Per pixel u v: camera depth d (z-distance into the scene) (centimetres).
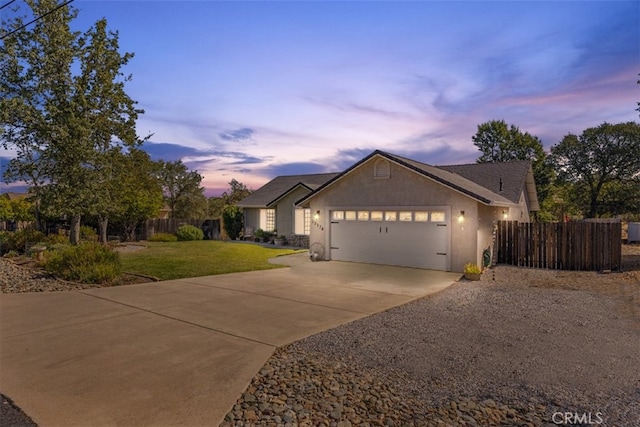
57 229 2188
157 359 485
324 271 1260
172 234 2595
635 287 987
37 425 330
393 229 1384
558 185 4116
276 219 2319
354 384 419
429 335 601
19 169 1415
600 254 1242
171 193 3988
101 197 1490
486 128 3812
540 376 447
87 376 432
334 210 1536
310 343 558
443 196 1269
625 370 465
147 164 2398
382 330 625
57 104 1406
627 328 639
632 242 2392
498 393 404
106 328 619
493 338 586
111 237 2375
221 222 2747
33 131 1393
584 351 530
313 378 434
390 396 393
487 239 1334
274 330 617
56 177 1446
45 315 696
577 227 1266
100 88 1447
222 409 359
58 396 383
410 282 1070
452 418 351
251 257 1633
